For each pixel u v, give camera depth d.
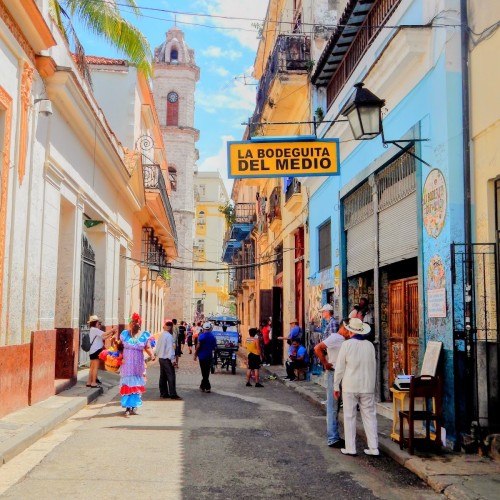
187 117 51.53
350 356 7.55
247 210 35.62
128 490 5.72
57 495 5.52
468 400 7.33
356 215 12.80
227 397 13.08
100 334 13.58
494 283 7.27
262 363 22.22
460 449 7.27
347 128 12.12
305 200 18.23
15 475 6.23
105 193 17.20
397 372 10.56
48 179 11.20
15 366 9.28
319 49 16.27
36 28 9.69
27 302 9.93
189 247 50.66
